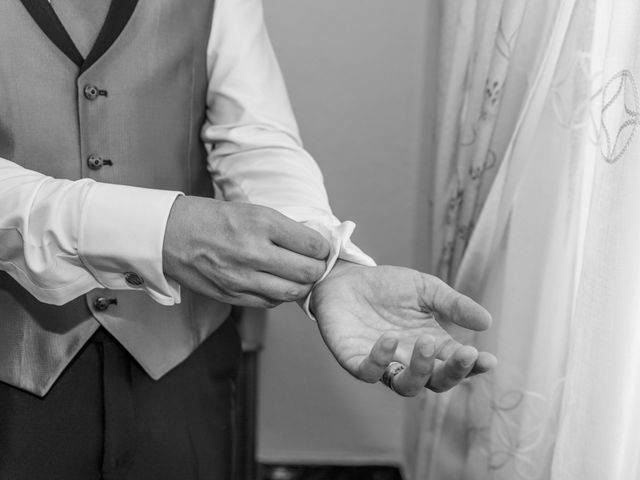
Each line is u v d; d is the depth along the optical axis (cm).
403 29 170
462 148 127
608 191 87
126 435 99
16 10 92
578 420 92
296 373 191
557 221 106
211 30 105
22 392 97
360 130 176
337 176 179
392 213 181
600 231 88
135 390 101
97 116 96
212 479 105
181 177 103
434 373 74
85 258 83
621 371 88
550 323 108
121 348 100
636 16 84
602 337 88
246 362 169
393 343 71
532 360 110
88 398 99
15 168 87
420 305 80
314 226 90
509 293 114
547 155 107
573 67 102
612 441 89
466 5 126
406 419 189
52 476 97
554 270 107
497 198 114
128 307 98
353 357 78
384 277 81
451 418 138
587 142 102
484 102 119
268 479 189
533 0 111
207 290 84
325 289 84
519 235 112
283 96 109
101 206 82
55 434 97
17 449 96
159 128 100
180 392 103
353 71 173
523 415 112
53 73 94
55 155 95
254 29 108
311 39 171
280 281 82
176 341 102
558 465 95
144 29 97
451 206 132
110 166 97
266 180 100
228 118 105
